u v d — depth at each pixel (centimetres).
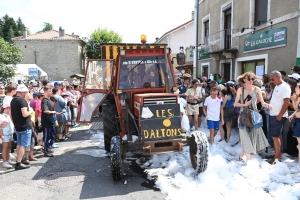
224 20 1427
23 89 560
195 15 1800
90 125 1092
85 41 4075
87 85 719
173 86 614
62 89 993
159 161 588
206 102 680
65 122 854
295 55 877
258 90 524
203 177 472
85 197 430
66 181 500
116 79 584
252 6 1130
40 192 455
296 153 575
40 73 2297
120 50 577
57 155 673
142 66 593
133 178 501
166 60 581
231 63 1310
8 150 592
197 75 1789
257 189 424
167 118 478
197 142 482
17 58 1770
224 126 738
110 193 441
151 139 469
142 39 616
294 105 536
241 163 538
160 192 439
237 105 534
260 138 531
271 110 531
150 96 484
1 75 1697
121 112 567
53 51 3706
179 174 495
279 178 458
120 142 480
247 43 1153
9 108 600
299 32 855
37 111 729
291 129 566
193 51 1873
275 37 966
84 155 664
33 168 578
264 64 1074
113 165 466
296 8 873
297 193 397
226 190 426
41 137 720
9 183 497
